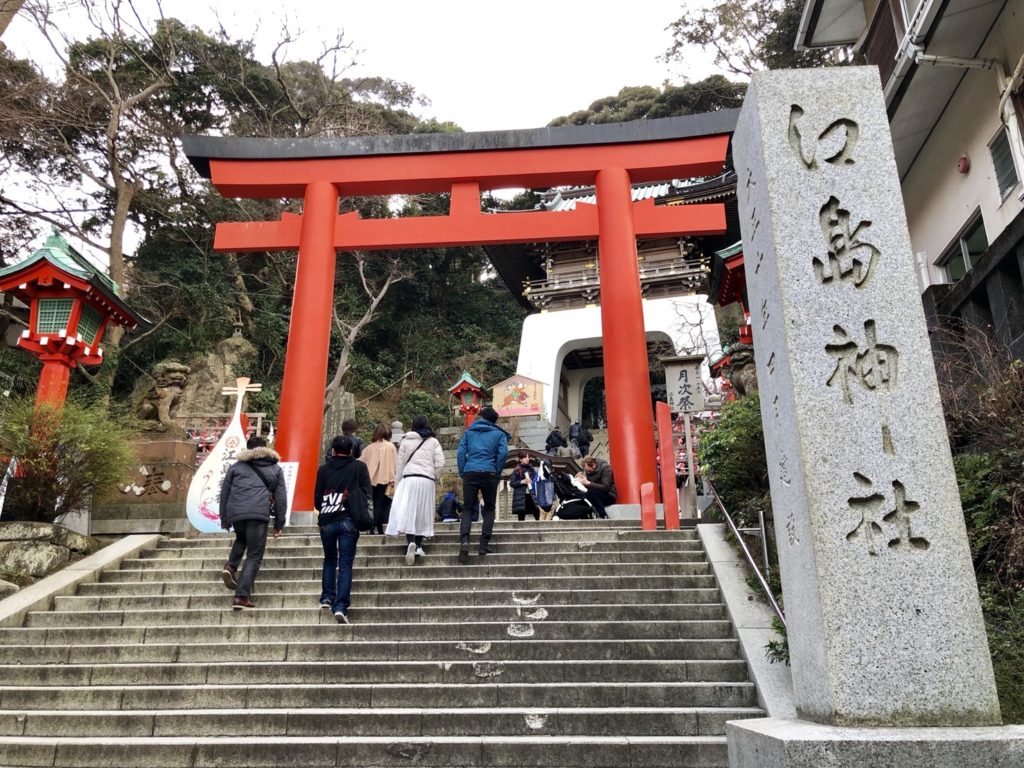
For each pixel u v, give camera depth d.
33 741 4.32
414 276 33.66
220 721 4.51
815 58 26.16
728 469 7.46
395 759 4.11
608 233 11.39
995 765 2.52
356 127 27.20
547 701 4.72
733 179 23.88
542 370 24.98
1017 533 4.95
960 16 9.41
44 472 7.85
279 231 11.88
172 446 10.45
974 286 8.15
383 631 5.77
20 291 9.62
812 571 3.19
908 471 3.27
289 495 9.85
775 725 3.04
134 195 23.92
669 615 5.80
